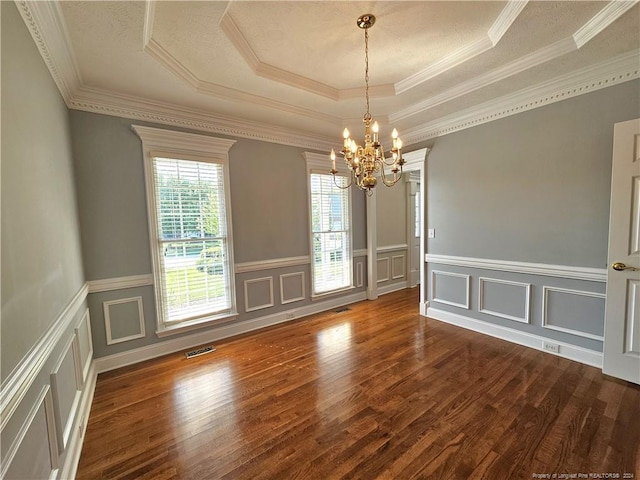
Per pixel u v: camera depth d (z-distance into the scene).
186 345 3.03
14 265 1.03
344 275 4.50
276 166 3.67
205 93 2.60
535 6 1.72
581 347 2.54
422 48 2.25
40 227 1.35
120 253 2.67
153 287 2.84
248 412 1.99
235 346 3.06
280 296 3.77
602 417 1.83
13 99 1.13
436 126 3.50
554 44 2.11
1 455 0.87
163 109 2.80
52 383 1.34
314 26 1.97
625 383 2.18
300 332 3.41
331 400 2.10
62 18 1.59
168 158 2.87
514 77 2.46
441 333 3.27
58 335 1.44
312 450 1.65
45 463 1.23
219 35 1.93
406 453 1.61
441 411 1.95
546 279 2.72
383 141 4.19
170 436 1.78
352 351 2.88
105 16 1.61
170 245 2.94
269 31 2.02
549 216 2.66
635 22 1.75
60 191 1.83
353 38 2.11
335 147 4.23
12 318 0.98
